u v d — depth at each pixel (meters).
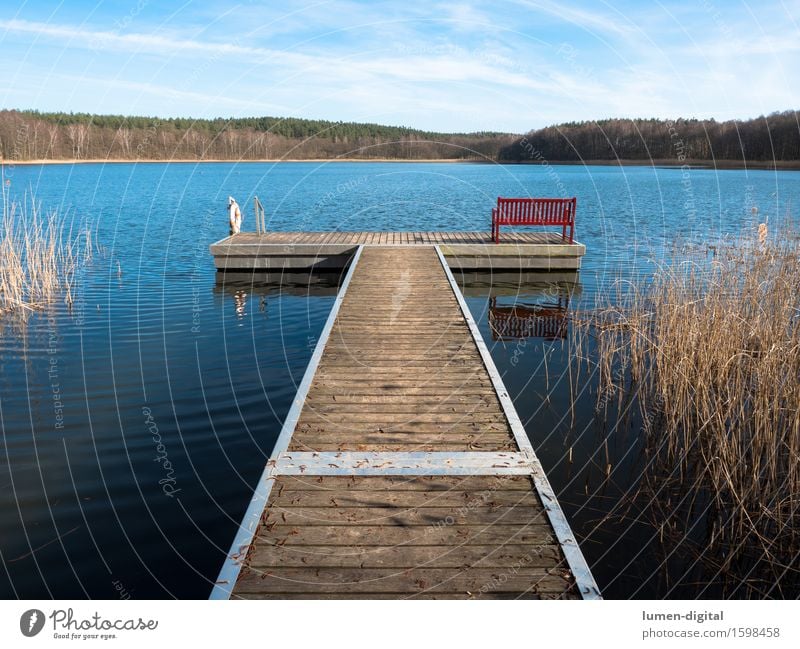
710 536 3.91
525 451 3.78
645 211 22.23
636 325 6.56
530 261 11.98
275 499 3.27
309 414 4.33
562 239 12.59
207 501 4.21
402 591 2.62
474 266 12.08
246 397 6.05
